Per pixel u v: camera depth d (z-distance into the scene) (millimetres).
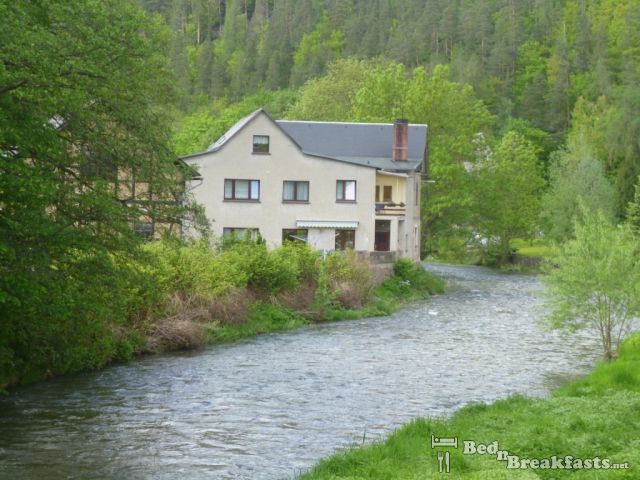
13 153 17969
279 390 21391
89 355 24109
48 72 16938
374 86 71438
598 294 24484
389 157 61031
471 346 29453
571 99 130125
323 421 18000
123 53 19156
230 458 15188
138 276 22703
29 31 16781
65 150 19141
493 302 46031
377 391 21328
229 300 32719
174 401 19969
